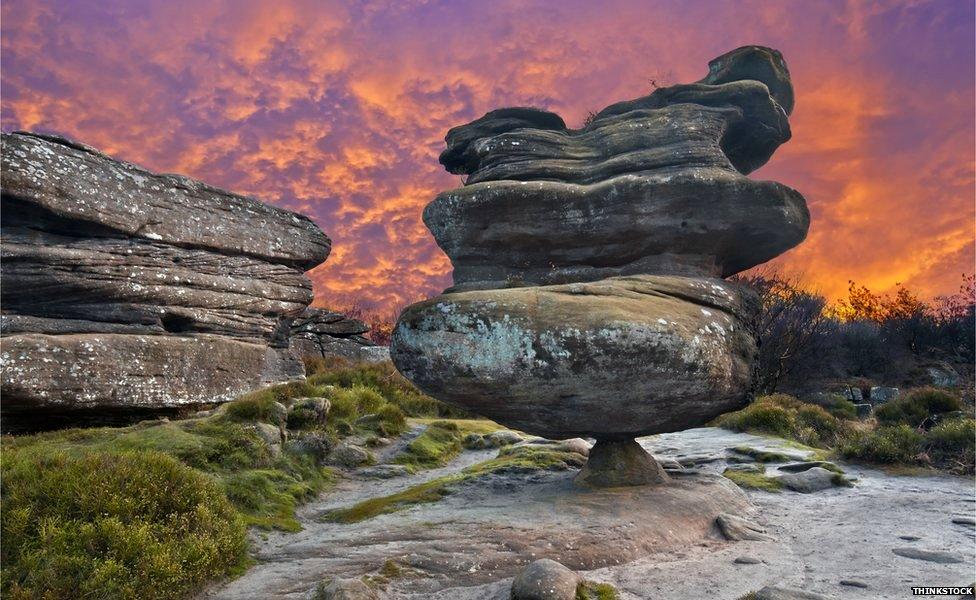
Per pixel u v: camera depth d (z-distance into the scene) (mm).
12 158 10797
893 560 5777
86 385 10875
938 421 14445
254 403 10211
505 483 8461
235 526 6137
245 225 15328
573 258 8531
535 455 10047
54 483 5652
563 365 6574
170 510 5961
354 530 6641
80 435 9227
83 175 11867
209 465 8234
